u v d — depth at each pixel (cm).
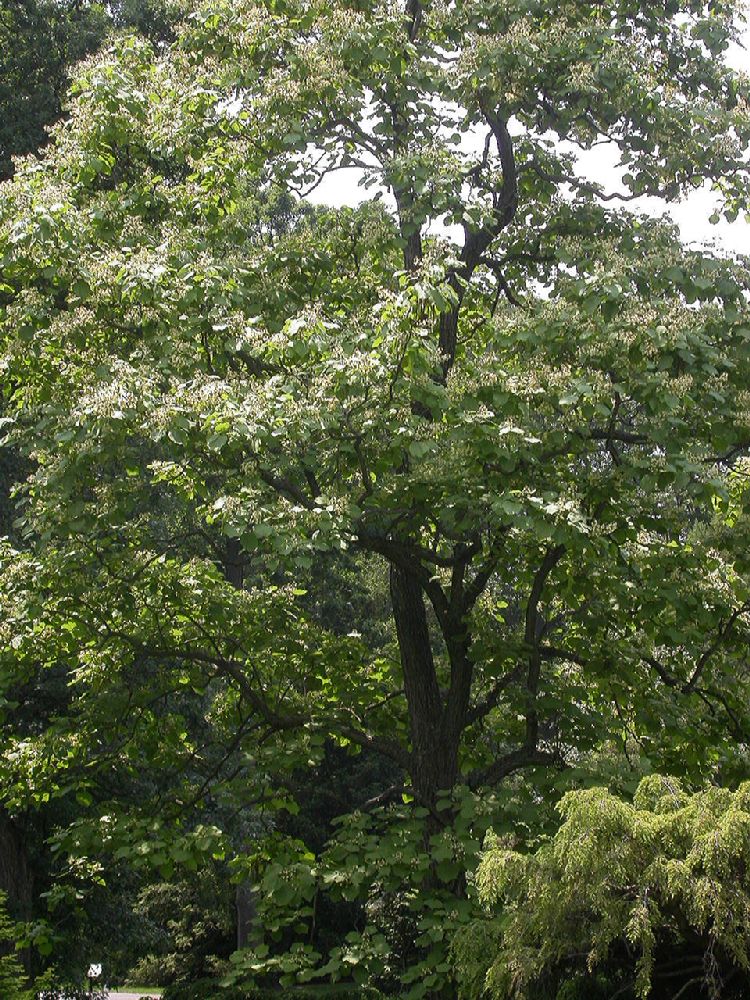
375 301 1033
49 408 910
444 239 903
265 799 1056
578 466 963
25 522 986
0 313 948
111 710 1035
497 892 599
